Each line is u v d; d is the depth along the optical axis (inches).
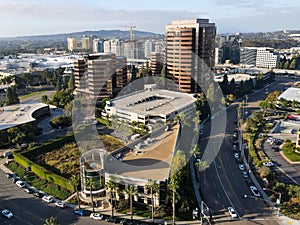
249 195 4751.5
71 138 7116.1
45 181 5196.9
